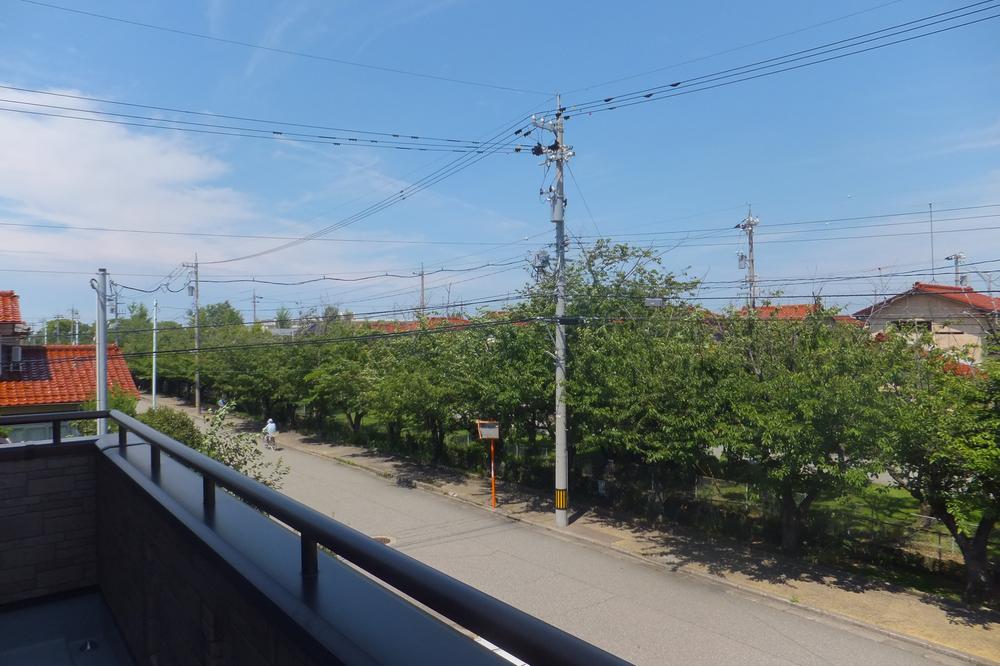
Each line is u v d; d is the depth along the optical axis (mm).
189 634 2850
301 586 2072
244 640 2238
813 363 12938
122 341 65500
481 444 24766
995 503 11000
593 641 10836
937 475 11961
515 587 13352
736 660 10125
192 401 52844
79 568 5094
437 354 25141
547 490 21953
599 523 17984
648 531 17172
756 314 14469
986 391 11273
